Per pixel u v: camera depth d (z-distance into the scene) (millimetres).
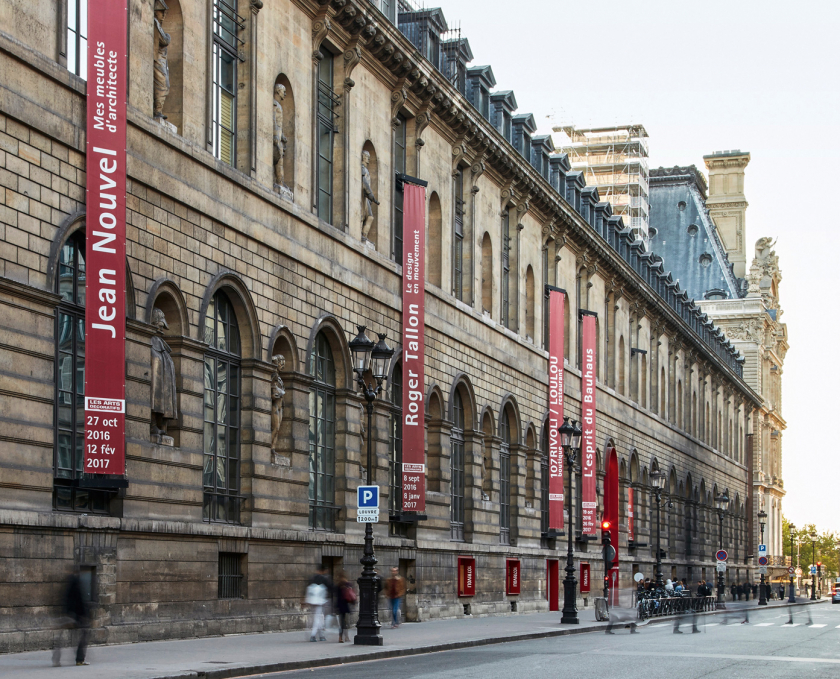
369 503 29844
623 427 76188
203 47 31312
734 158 156500
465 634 35594
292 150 36250
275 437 34531
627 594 44062
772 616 68688
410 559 43406
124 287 26078
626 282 76375
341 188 39594
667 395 91000
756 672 23859
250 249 33125
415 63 43938
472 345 50375
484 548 50438
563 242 63906
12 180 23859
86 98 26156
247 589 32094
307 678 21047
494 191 54562
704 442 106188
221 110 32938
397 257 44781
